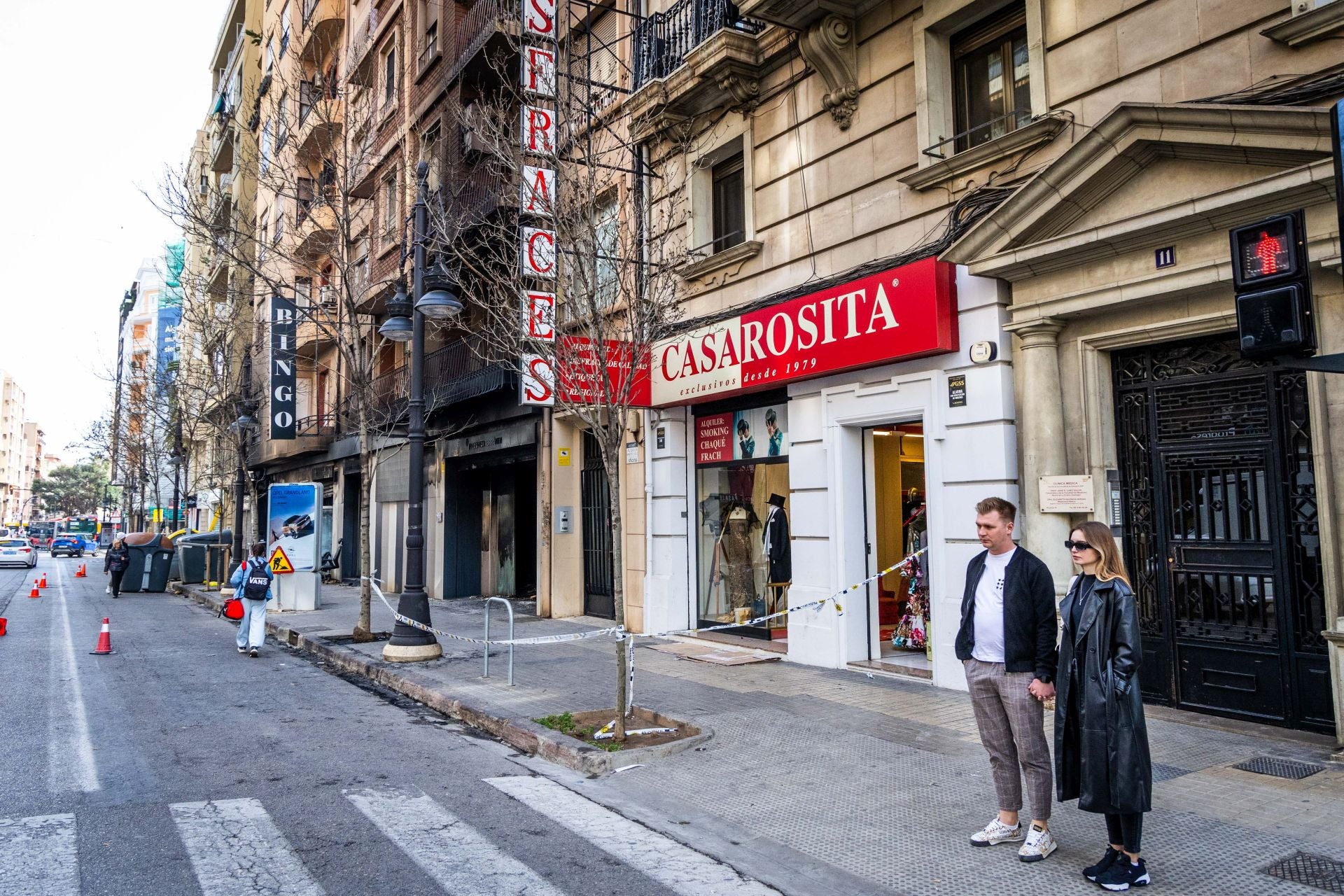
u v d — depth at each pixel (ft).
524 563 61.00
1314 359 14.17
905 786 18.51
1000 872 13.99
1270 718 21.06
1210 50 21.99
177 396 99.25
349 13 77.41
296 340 84.33
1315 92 19.54
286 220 69.05
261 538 112.68
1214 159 20.95
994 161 26.86
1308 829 15.03
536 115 34.86
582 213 26.91
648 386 39.52
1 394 427.74
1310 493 20.56
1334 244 18.84
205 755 21.91
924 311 27.14
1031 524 25.38
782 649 35.32
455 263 47.73
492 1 48.73
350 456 82.28
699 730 22.85
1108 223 22.94
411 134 63.87
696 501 41.34
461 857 14.98
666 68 39.96
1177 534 23.18
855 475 32.42
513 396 52.34
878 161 31.17
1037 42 26.00
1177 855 14.23
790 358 32.24
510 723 24.11
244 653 41.27
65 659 38.24
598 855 15.16
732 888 13.76
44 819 16.70
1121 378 24.64
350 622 51.24
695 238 39.34
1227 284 21.15
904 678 29.50
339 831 16.21
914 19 29.76
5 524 386.32
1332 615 19.53
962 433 27.30
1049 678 14.21
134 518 183.42
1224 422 22.27
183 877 13.89
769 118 36.14
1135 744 12.81
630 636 24.47
